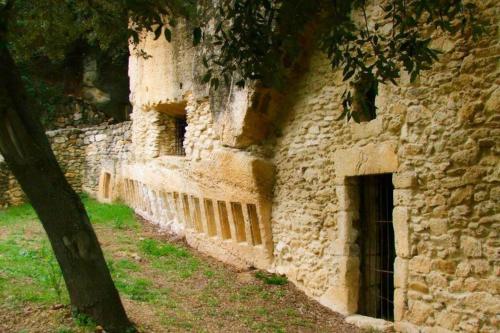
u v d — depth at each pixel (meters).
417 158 4.95
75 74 16.17
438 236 4.75
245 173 7.14
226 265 7.69
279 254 7.03
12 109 4.23
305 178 6.51
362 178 6.00
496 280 4.30
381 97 5.36
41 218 4.42
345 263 5.78
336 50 3.66
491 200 4.39
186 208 9.09
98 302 4.43
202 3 7.78
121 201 12.31
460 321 4.53
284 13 3.63
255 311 5.81
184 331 4.90
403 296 5.02
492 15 4.42
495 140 4.38
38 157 4.33
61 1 5.75
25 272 6.00
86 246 4.43
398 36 3.66
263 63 3.72
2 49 4.23
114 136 12.70
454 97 4.66
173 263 7.57
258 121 7.05
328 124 6.13
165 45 9.48
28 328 4.27
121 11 5.37
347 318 5.68
